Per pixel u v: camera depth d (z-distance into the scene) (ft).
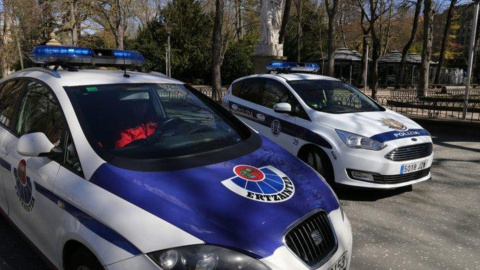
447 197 17.30
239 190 7.56
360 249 12.47
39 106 10.41
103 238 6.80
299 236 7.11
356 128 16.83
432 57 165.27
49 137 9.48
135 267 6.32
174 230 6.52
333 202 8.61
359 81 111.65
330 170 17.07
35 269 10.69
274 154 9.68
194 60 120.37
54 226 8.30
